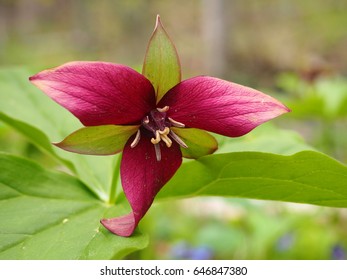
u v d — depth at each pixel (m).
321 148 0.53
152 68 0.22
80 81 0.21
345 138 0.57
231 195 0.25
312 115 0.51
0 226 0.23
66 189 0.25
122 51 2.33
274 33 2.05
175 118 0.23
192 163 0.24
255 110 0.22
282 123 0.83
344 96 0.49
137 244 0.22
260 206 0.46
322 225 0.46
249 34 2.01
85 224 0.24
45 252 0.22
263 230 0.42
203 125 0.22
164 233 0.54
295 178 0.24
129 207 0.24
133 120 0.22
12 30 2.73
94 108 0.21
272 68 1.84
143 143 0.23
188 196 0.25
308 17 2.14
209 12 1.53
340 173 0.23
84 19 2.39
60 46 2.38
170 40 0.22
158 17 0.22
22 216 0.24
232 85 0.22
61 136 0.30
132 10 2.39
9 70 0.32
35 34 2.65
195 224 0.57
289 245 0.42
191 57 2.08
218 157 0.23
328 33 1.94
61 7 2.75
